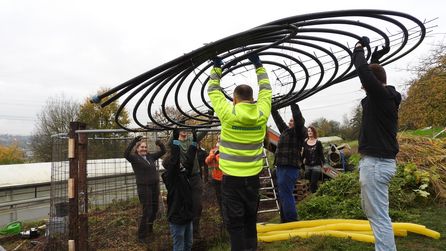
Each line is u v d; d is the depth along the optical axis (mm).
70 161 5465
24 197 11227
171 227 4719
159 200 6188
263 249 4953
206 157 6668
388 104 3080
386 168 3076
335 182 7430
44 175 11875
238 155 3084
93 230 6121
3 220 10195
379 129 3105
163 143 6266
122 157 6180
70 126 5492
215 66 3264
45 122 35188
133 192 6371
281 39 3037
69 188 5453
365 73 3076
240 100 3191
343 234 4777
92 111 28578
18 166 11797
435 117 19422
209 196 6438
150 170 5852
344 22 3236
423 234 4621
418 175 6602
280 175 5621
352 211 5980
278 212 7977
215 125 4863
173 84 3504
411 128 21281
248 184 3092
